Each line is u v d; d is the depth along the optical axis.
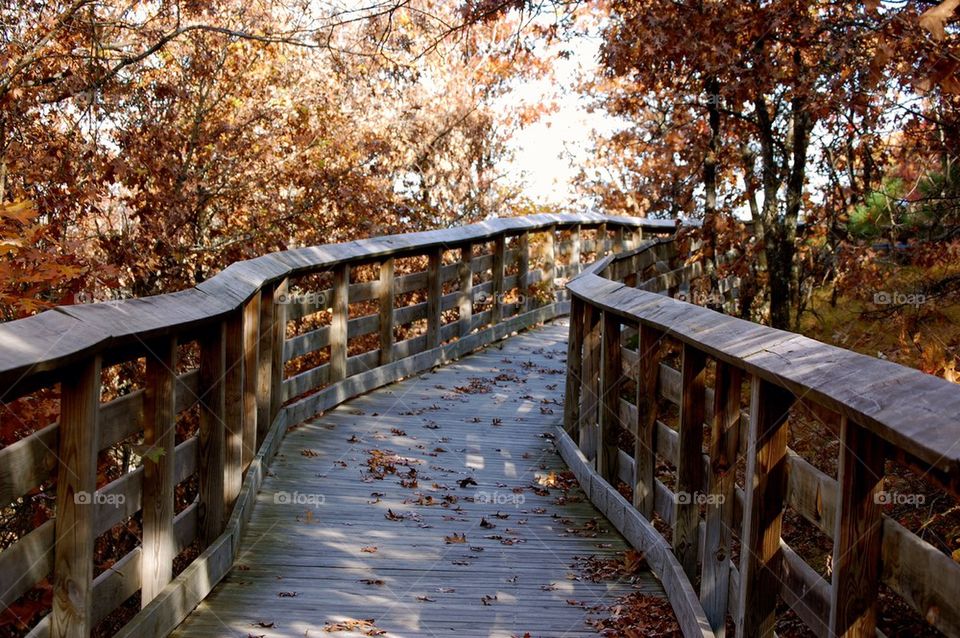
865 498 2.25
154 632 3.35
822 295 11.61
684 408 3.98
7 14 8.77
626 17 9.32
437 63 16.52
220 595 3.97
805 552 5.23
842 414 2.29
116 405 3.19
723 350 3.22
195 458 4.13
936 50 4.30
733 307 11.96
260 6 11.51
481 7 8.55
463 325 10.07
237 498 4.72
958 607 1.90
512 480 5.90
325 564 4.38
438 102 17.16
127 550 7.40
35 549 2.56
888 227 7.93
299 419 6.92
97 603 3.02
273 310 5.98
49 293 7.11
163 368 3.46
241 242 12.46
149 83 10.75
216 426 4.17
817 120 8.82
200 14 10.38
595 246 13.82
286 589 4.07
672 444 4.34
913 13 5.29
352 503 5.28
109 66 10.27
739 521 3.48
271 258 6.10
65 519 2.67
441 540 4.78
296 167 12.95
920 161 7.68
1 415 4.27
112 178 9.15
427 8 15.27
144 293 10.96
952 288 6.61
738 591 3.27
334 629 3.64
